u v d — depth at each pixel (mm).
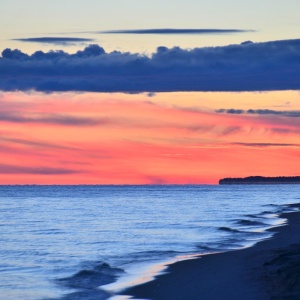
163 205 171750
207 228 85250
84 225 94875
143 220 105438
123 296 36531
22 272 46938
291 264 41438
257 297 33406
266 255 52094
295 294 31766
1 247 64500
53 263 51750
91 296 36906
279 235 72875
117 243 67312
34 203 191750
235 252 54938
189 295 35406
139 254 56656
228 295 34656
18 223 100625
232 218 108812
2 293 38219
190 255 55281
